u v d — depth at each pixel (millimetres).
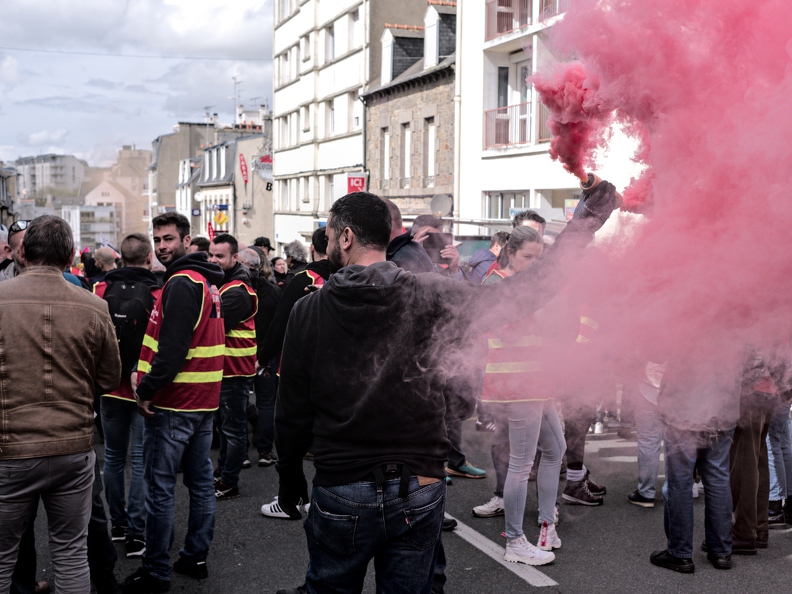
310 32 33375
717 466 3908
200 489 3928
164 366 3572
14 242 4234
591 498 4969
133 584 3693
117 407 4301
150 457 3717
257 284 6367
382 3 27578
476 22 18812
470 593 3688
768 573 3916
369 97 26828
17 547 2988
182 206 55000
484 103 18547
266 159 41719
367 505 2197
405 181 24328
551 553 4047
